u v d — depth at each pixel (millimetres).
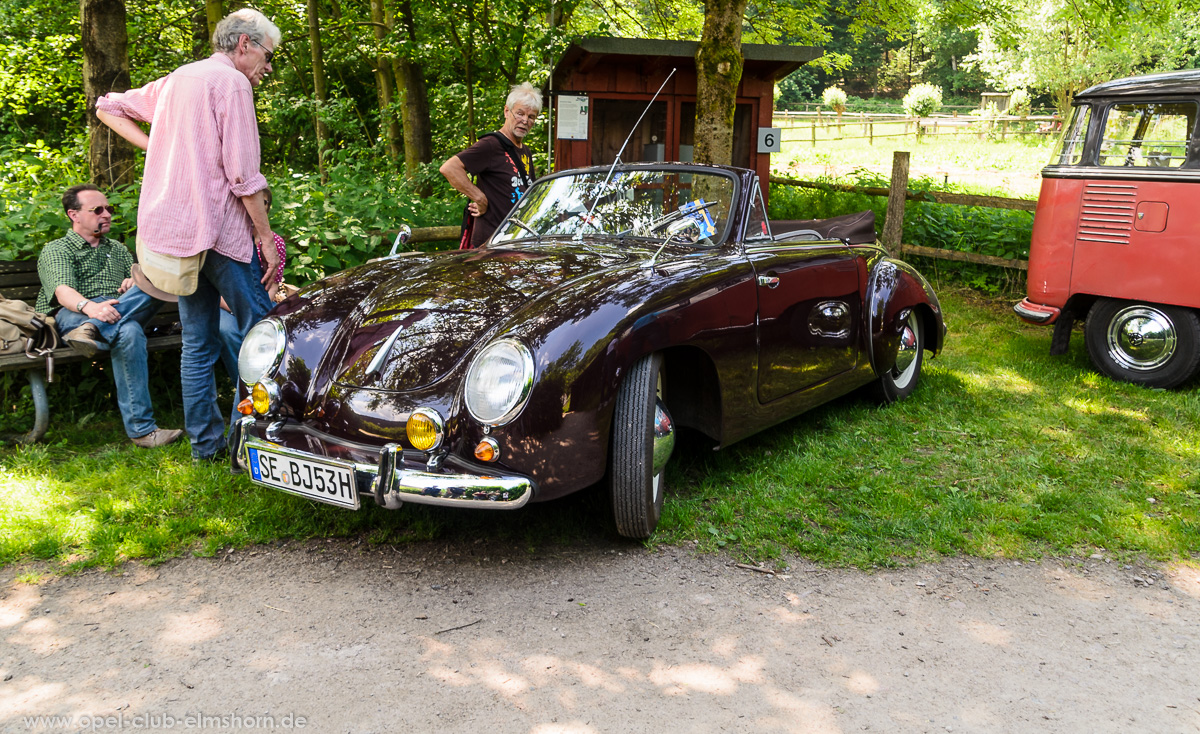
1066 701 2047
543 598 2529
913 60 61875
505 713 1970
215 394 3537
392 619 2398
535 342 2434
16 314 3639
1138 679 2150
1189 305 4617
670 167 3744
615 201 3703
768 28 13117
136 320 3730
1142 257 4785
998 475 3521
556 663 2184
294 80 13961
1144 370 4898
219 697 2014
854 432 4047
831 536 2949
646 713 1978
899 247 8156
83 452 3721
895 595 2584
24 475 3367
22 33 11969
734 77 6914
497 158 4594
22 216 4207
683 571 2717
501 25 9297
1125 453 3766
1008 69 30422
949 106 49125
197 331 3398
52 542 2758
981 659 2232
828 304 3717
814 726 1936
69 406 4164
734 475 3473
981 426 4129
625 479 2688
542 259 3146
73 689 2035
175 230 3150
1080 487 3389
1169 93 4668
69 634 2291
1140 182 4770
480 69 10492
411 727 1912
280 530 2938
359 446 2527
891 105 53406
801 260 3539
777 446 3848
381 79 10750
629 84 9070
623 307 2611
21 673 2102
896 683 2113
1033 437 3979
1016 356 5594
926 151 27453
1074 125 5113
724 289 3008
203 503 3096
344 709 1975
